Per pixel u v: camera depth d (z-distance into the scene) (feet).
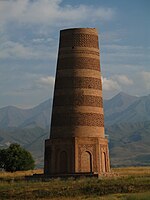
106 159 241.14
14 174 334.44
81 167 229.04
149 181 199.62
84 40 247.29
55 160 233.55
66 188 191.11
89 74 243.40
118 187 190.19
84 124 235.40
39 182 213.66
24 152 419.95
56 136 238.68
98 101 243.19
